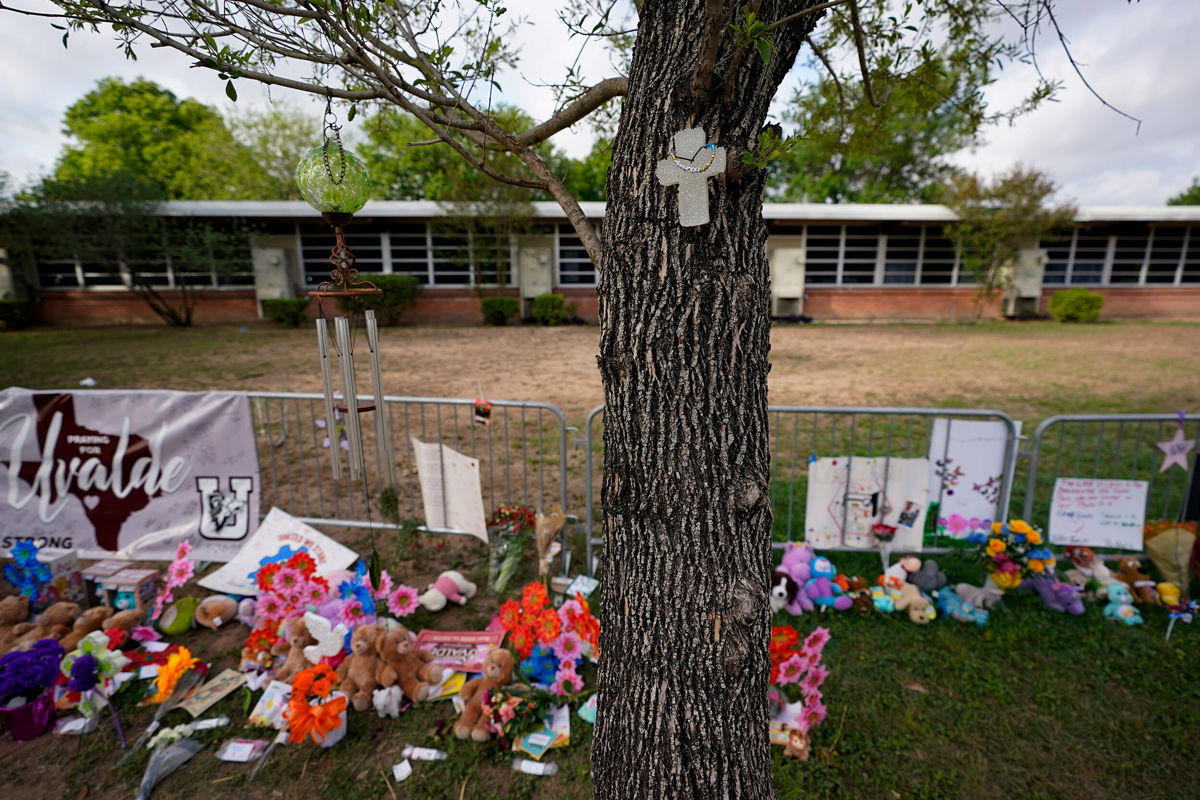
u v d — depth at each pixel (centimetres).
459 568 397
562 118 169
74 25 136
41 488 388
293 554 327
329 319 206
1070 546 365
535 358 1260
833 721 262
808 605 342
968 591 345
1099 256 2061
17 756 246
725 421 149
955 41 243
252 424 384
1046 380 994
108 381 968
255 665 293
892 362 1191
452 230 1941
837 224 2033
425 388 950
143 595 332
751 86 133
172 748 244
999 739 253
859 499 369
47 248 1593
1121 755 244
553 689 272
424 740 254
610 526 168
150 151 3130
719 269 141
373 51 150
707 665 162
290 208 1752
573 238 2027
